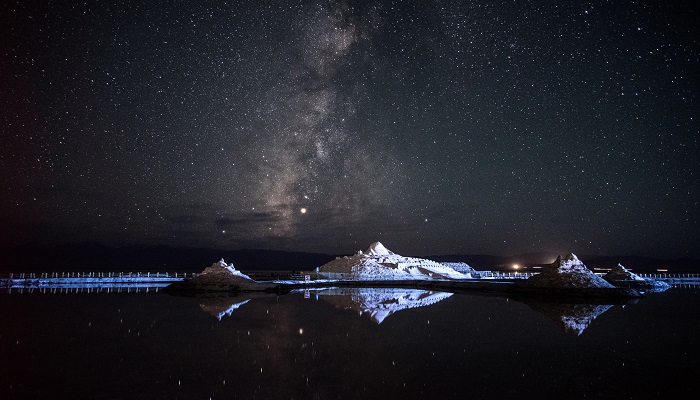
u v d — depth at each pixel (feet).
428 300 122.11
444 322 76.89
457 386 38.29
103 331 66.08
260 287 162.20
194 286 158.92
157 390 36.63
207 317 82.33
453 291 164.35
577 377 41.55
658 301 124.26
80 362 46.26
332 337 61.57
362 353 51.31
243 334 63.77
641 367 45.39
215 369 43.55
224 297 130.72
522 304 111.04
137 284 197.57
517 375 42.06
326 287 186.50
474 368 44.62
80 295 132.87
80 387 37.42
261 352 51.57
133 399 34.24
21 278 208.95
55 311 90.89
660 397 35.91
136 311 91.66
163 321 77.05
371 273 239.91
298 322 76.18
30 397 34.65
